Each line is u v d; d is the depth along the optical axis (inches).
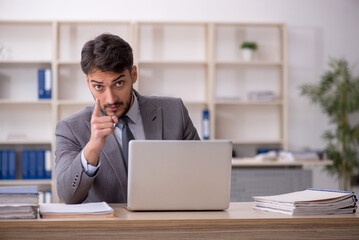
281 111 242.5
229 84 242.7
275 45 245.1
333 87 244.8
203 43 241.0
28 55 230.8
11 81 230.1
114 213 64.5
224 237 63.2
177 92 239.3
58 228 60.4
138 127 85.5
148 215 65.8
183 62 229.9
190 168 69.9
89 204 70.6
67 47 232.1
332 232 65.7
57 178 76.0
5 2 228.8
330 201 69.2
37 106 231.5
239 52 243.1
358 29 248.1
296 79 246.4
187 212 69.3
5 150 218.8
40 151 218.1
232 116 243.4
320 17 247.3
